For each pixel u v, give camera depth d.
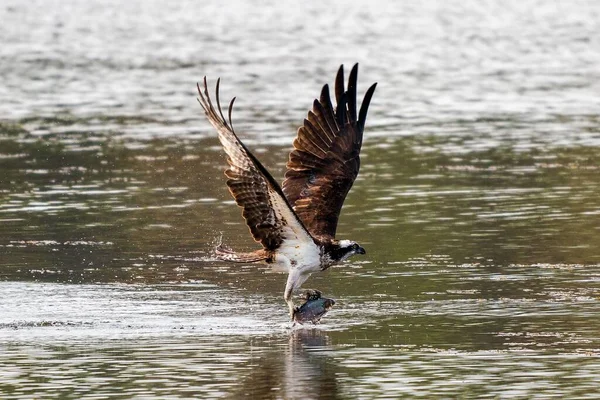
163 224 20.39
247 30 54.00
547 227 19.97
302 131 14.69
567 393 12.34
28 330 14.76
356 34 52.19
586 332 14.41
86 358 13.65
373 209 21.42
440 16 59.22
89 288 16.64
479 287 16.53
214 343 14.23
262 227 13.89
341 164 14.70
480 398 12.23
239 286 16.84
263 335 14.54
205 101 14.33
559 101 34.06
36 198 22.33
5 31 52.88
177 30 54.12
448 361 13.41
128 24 56.59
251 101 34.28
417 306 15.67
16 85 37.31
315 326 14.87
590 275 17.03
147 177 24.20
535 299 15.88
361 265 17.81
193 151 26.95
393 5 64.25
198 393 12.46
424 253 18.45
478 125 30.17
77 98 34.91
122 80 38.69
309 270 14.30
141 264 17.94
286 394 12.40
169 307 15.77
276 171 24.25
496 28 54.25
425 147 27.27
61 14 60.66
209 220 20.66
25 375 13.05
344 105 14.69
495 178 23.94
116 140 28.30
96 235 19.66
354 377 12.92
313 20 58.06
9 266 17.77
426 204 21.75
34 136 28.77
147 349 13.98
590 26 54.91
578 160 25.66
